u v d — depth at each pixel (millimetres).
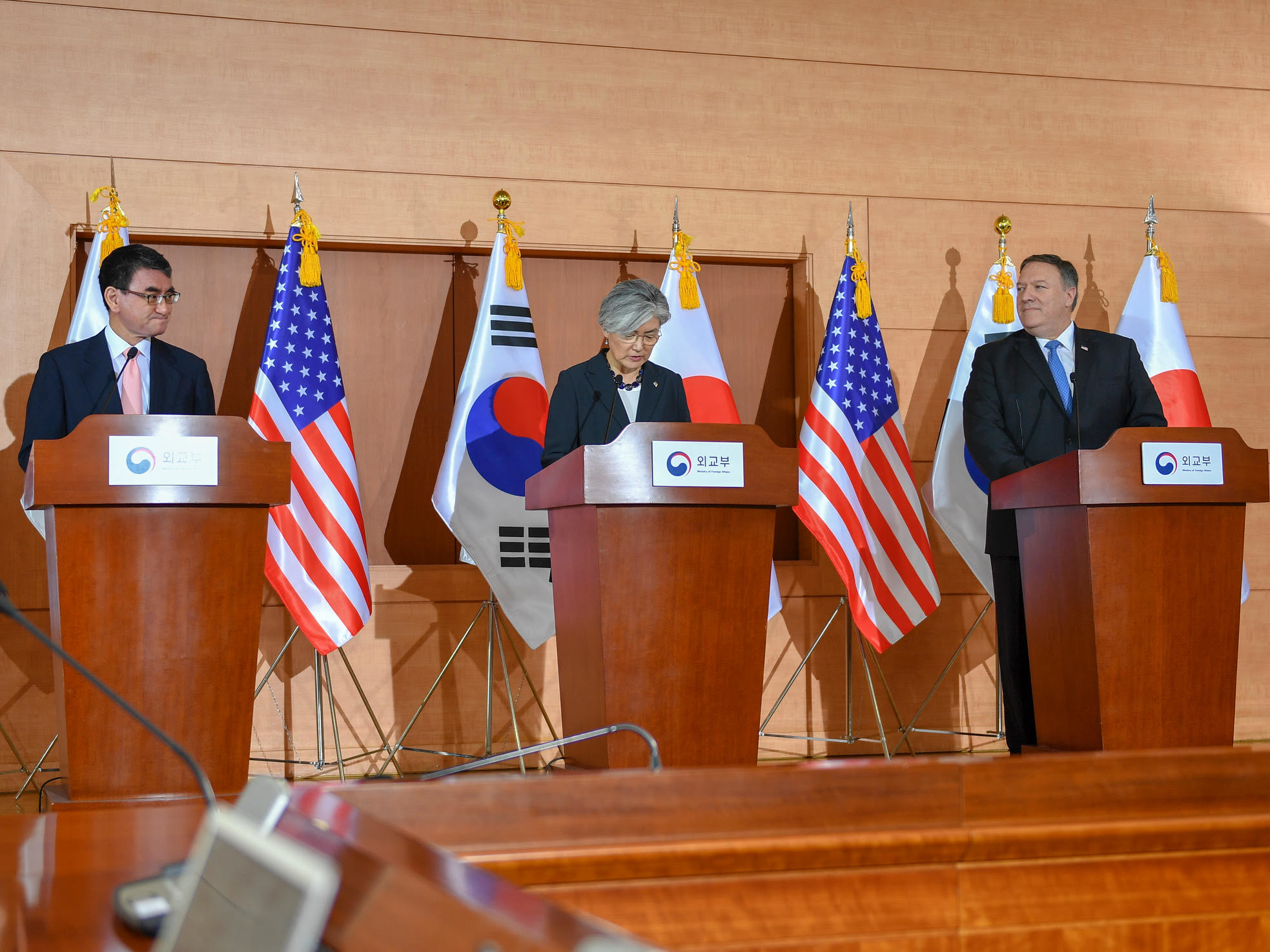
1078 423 3732
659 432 2797
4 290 4438
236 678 2834
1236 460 3066
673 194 5055
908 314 5195
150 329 3535
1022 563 3365
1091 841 1462
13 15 4527
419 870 871
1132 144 5465
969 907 1437
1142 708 3031
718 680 2840
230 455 2783
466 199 4883
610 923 1347
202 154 4664
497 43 4945
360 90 4812
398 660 4711
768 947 1370
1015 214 5324
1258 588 5355
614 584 2783
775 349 5266
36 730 4398
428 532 4949
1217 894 1502
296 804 1266
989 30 5367
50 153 4527
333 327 4898
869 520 4648
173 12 4664
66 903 1040
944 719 5113
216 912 722
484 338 4582
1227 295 5477
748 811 1432
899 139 5258
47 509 2887
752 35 5168
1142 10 5523
